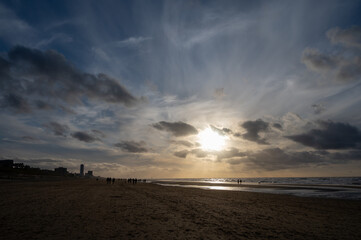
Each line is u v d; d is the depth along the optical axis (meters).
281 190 44.88
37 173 130.25
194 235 8.58
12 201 17.42
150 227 9.67
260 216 13.27
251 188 52.62
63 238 7.72
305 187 56.94
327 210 16.64
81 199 19.94
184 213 13.63
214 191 36.62
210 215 13.13
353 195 32.47
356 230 10.16
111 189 36.09
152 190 36.12
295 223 11.46
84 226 9.53
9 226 9.26
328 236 8.98
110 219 11.17
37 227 9.19
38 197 20.72
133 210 14.30
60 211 13.22
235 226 10.34
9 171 108.12
